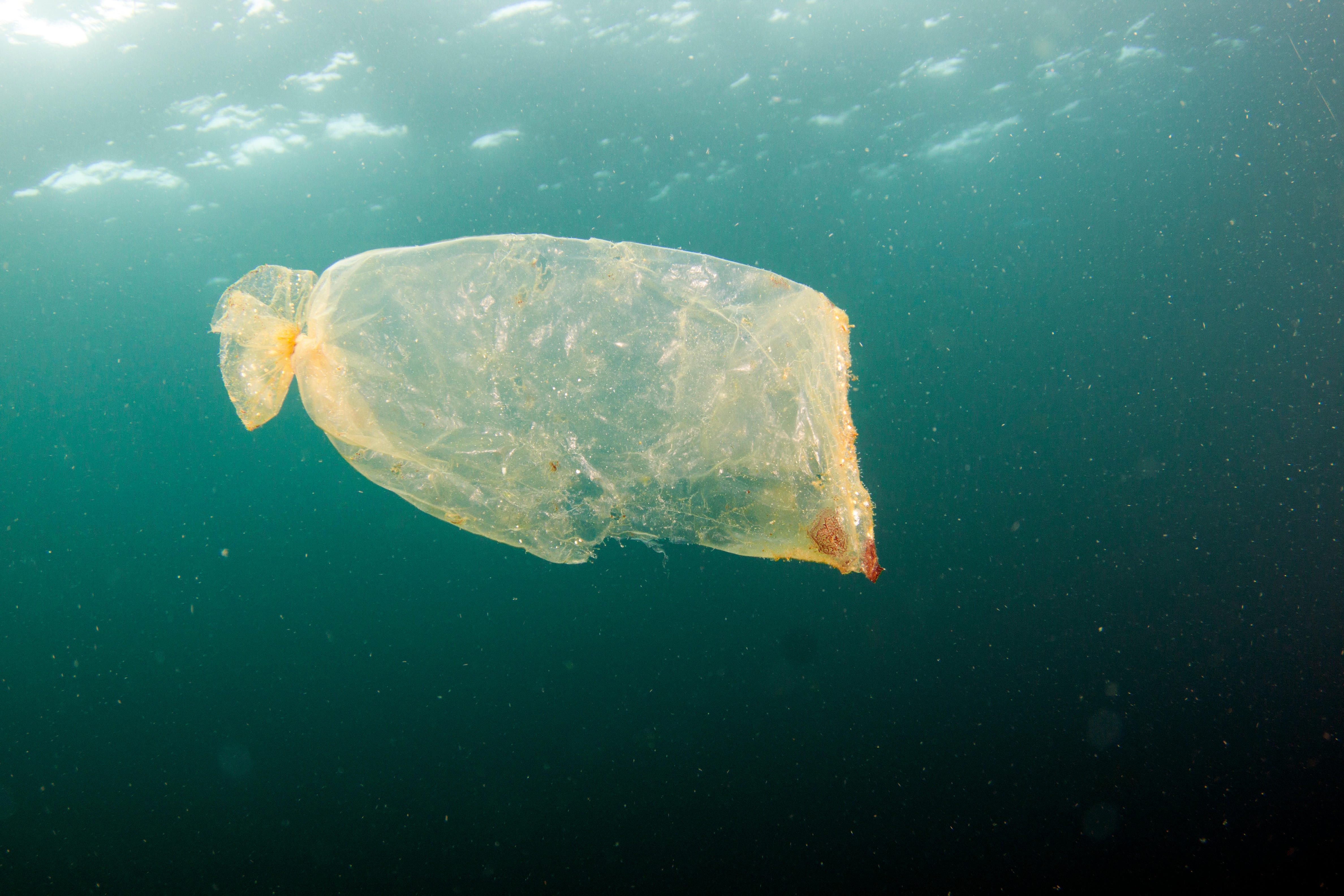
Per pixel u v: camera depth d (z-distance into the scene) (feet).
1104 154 55.88
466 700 43.06
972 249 74.43
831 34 35.09
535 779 33.47
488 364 6.64
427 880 27.30
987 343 100.22
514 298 6.73
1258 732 28.78
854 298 82.64
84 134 35.96
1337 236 73.00
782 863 26.16
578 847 28.43
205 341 77.15
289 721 43.21
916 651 41.22
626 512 6.72
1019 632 41.68
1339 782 25.05
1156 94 47.16
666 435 6.56
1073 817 26.12
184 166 40.19
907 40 36.40
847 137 46.34
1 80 31.32
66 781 38.47
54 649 70.59
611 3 31.01
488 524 6.98
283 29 30.12
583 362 6.60
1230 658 35.14
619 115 39.29
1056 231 72.02
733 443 6.53
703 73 36.70
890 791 29.48
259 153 39.65
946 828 26.68
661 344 6.61
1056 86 44.01
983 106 44.98
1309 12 39.27
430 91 35.09
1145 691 33.42
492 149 41.22
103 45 30.07
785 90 39.34
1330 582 41.93
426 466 6.86
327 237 51.70
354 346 6.80
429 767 35.50
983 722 33.27
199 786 35.99
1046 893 23.00
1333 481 60.54
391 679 48.55
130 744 42.42
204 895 27.48
